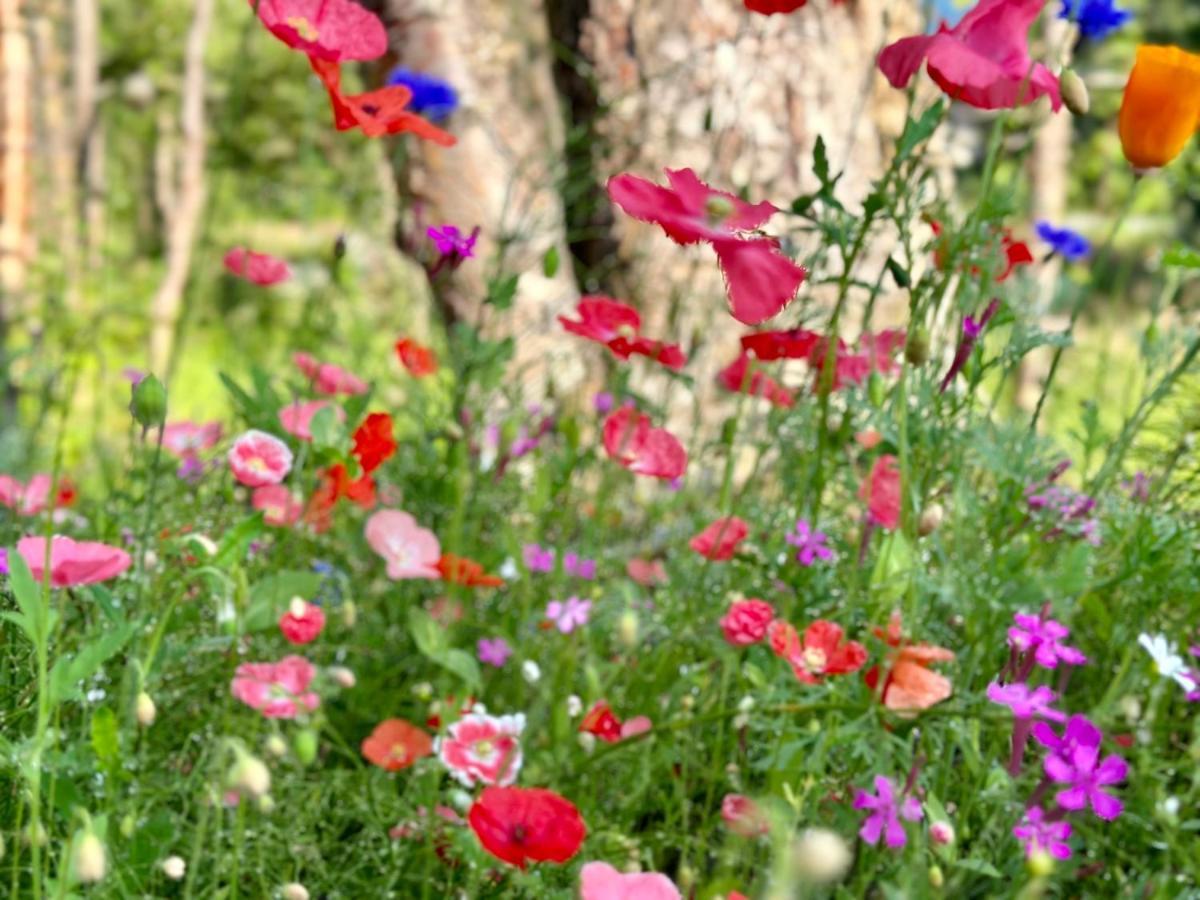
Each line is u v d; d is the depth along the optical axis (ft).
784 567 4.39
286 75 23.67
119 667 3.75
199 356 16.03
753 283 3.18
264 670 3.70
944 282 3.97
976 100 3.67
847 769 3.84
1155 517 4.33
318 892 3.91
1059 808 3.50
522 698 4.62
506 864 3.52
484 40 7.38
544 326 6.97
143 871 3.43
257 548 4.67
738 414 4.46
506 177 7.27
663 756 4.08
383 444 4.14
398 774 4.33
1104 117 18.43
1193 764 3.77
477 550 5.20
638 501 5.33
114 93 23.52
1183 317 4.89
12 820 3.42
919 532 3.86
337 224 21.21
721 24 6.82
